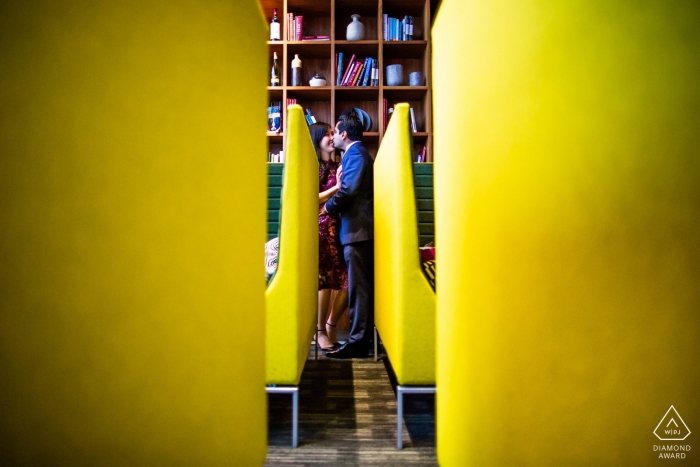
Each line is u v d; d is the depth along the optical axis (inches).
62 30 25.4
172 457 30.2
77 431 25.8
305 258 74.9
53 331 25.0
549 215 32.7
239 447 36.9
